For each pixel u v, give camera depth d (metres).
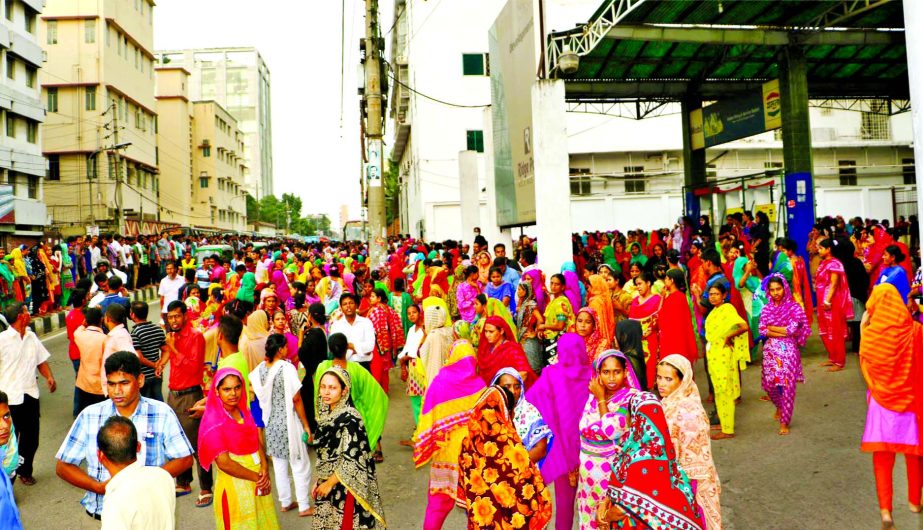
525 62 15.05
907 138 40.19
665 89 19.25
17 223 28.61
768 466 6.03
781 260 10.16
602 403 4.29
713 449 6.59
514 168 16.59
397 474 6.57
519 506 3.92
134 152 46.50
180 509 5.78
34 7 31.30
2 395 3.96
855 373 8.75
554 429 4.69
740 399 8.20
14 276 16.17
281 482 5.71
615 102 20.14
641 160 38.16
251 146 133.25
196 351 6.22
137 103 46.69
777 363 6.80
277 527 4.61
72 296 8.40
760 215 14.07
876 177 39.28
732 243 11.37
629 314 8.12
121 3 44.28
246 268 14.01
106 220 40.91
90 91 41.50
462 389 5.09
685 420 4.22
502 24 17.12
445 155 36.34
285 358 5.85
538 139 12.32
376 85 14.22
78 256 20.70
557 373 4.78
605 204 36.09
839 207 34.88
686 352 7.32
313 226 149.75
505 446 3.97
